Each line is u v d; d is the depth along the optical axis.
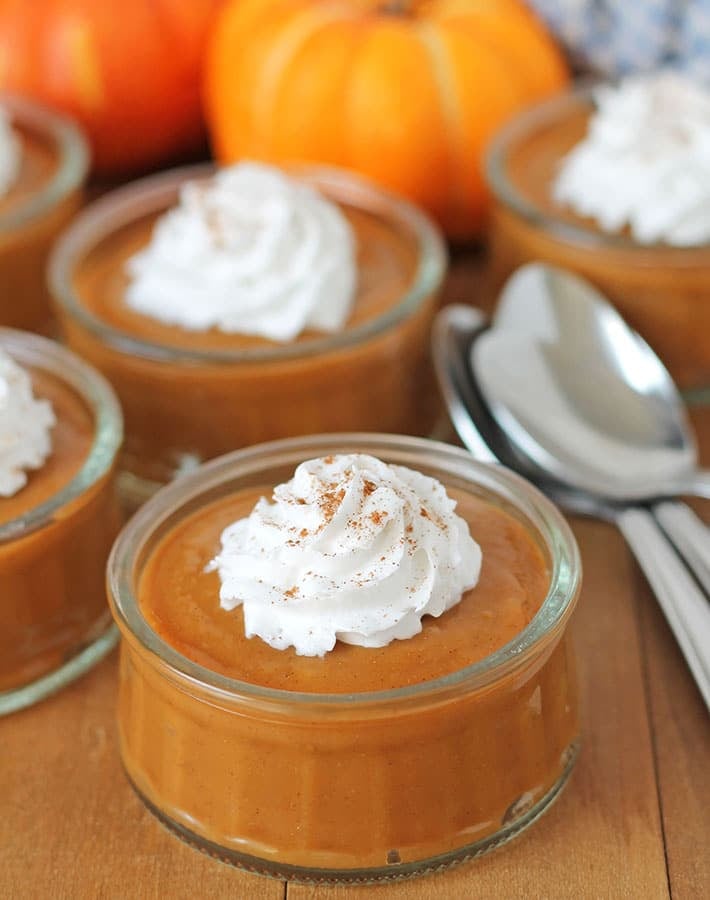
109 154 0.64
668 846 0.45
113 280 0.55
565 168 0.57
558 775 0.46
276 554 0.45
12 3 0.62
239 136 0.62
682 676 0.49
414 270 0.55
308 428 0.53
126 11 0.62
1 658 0.48
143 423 0.53
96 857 0.46
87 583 0.49
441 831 0.44
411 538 0.45
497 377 0.54
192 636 0.45
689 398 0.56
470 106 0.60
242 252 0.53
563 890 0.45
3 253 0.57
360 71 0.60
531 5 0.63
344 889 0.45
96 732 0.48
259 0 0.62
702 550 0.50
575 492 0.53
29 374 0.51
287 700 0.43
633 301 0.55
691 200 0.55
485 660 0.44
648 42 0.62
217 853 0.45
